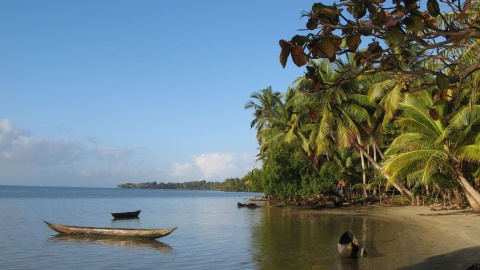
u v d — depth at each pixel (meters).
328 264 16.23
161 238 25.47
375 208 45.22
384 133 42.59
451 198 41.97
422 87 5.87
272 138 52.84
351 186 54.81
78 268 17.08
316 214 42.50
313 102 38.06
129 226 34.28
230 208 61.12
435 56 5.32
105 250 21.33
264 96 57.12
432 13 4.32
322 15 4.07
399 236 23.38
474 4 9.81
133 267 17.22
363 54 4.70
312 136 41.69
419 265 15.13
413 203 43.28
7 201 79.94
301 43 4.13
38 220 38.25
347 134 38.38
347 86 39.19
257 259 18.02
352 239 17.61
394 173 27.47
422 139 28.17
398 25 4.22
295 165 46.31
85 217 42.91
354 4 4.07
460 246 18.28
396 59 5.16
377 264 15.82
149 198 116.25
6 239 25.11
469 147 25.09
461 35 4.35
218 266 16.97
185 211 53.78
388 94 32.12
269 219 38.03
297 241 23.03
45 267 17.33
